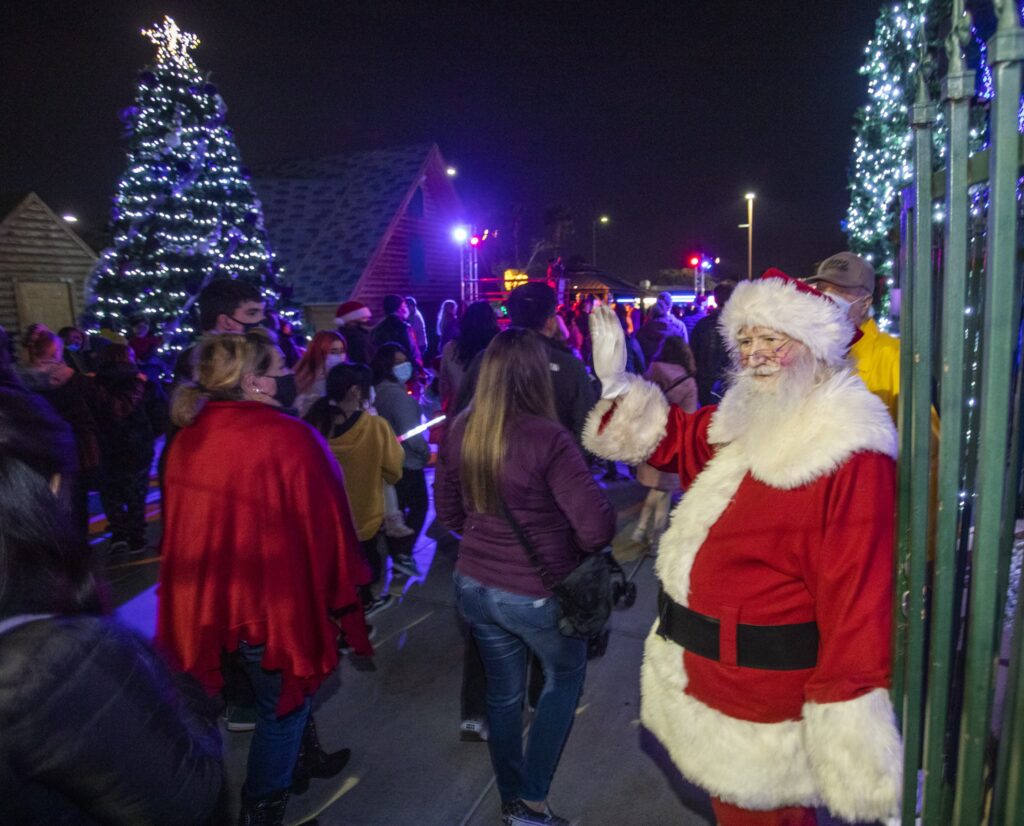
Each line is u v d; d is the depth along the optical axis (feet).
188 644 7.28
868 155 28.02
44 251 59.77
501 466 7.22
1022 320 3.63
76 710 2.56
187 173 43.11
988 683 3.63
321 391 13.82
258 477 7.40
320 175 75.31
